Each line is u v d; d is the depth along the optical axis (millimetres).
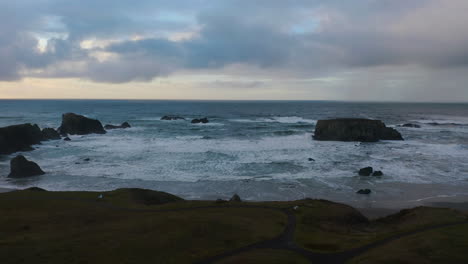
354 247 21953
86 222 26203
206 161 56156
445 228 24734
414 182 43438
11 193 34812
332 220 28219
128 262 19156
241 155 61250
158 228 24625
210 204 32094
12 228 24547
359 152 64750
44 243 21641
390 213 32562
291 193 39375
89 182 44094
